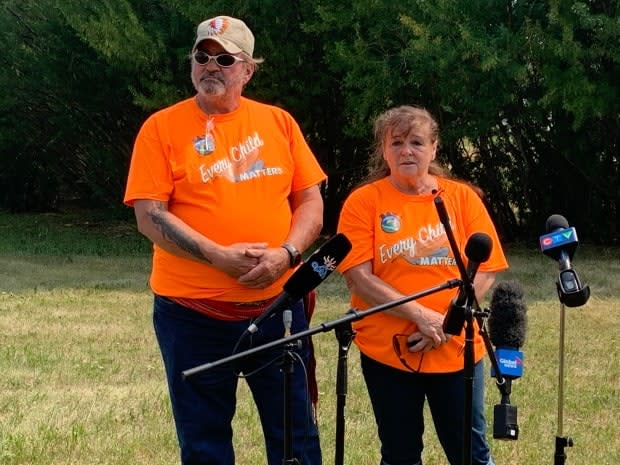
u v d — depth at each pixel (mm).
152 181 3924
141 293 11930
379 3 13648
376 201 4098
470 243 3309
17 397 6887
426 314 3936
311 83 15008
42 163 20766
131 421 6305
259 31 14805
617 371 7840
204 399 3947
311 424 4055
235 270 3799
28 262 14500
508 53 13070
